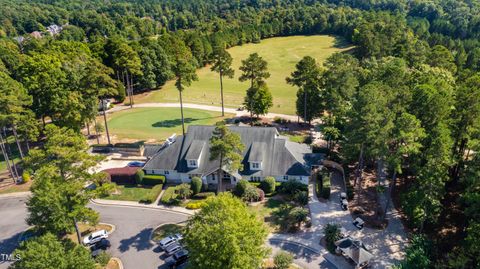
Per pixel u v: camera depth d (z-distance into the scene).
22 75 93.62
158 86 135.38
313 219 57.25
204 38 176.25
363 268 46.78
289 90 128.62
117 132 93.56
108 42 123.69
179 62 84.75
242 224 38.44
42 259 35.09
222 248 36.88
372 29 155.38
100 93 80.00
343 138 75.19
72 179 47.69
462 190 60.31
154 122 100.19
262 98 95.81
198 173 67.25
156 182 68.69
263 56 177.62
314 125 96.44
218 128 56.88
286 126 95.38
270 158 67.31
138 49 124.19
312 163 68.88
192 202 62.72
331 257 49.09
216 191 65.88
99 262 47.69
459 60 121.69
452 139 54.31
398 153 49.91
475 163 48.56
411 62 112.31
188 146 70.12
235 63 165.88
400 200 61.22
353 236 53.09
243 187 62.53
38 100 87.81
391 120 53.12
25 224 58.22
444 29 174.12
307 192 62.50
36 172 45.81
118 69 120.94
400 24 161.62
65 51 122.81
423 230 53.59
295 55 176.00
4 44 144.62
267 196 64.00
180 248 50.44
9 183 71.00
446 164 49.66
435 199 49.25
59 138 46.22
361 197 62.69
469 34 158.75
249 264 36.84
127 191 67.38
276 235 53.62
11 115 66.38
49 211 44.59
